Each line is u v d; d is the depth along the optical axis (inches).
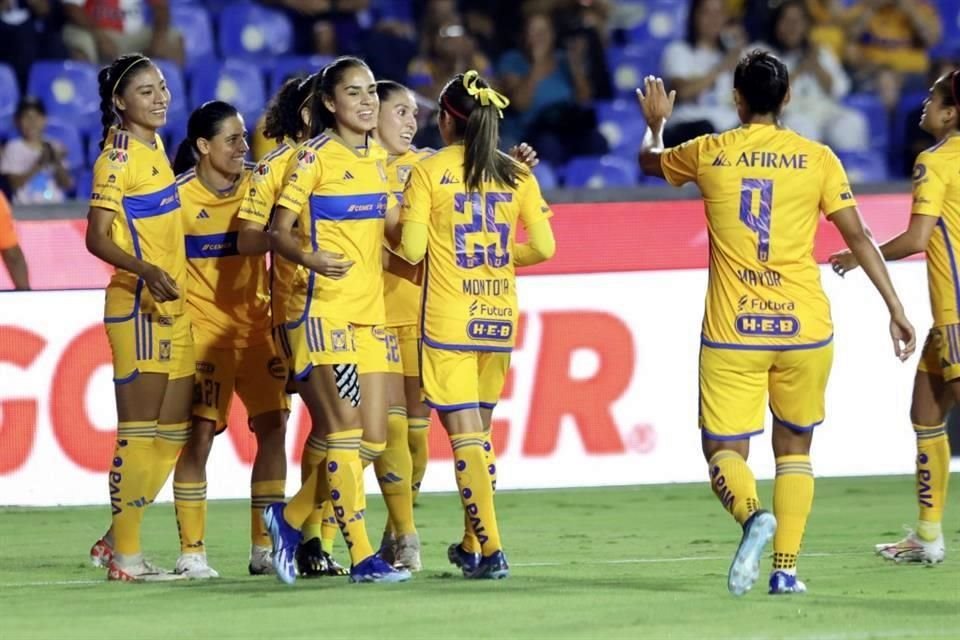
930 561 978.7
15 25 1918.1
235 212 959.6
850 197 828.0
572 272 1412.4
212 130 951.0
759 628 709.3
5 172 1737.2
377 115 916.0
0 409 1323.8
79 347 1339.8
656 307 1427.2
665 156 855.1
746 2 2127.2
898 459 1457.9
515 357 1402.6
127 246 906.7
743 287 819.4
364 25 2097.7
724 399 823.7
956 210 956.0
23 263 1233.4
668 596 818.2
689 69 2059.5
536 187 913.5
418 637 689.6
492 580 891.4
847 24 2162.9
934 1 2250.2
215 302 960.3
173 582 913.5
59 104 1911.9
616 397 1421.0
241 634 705.0
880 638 683.4
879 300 1453.0
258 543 958.4
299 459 1360.7
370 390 889.5
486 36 2059.5
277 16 2092.8
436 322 884.6
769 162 817.5
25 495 1327.5
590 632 698.2
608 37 2143.2
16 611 792.3
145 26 1995.6
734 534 1144.8
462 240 882.8
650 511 1277.1
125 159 900.6
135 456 919.0
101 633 714.8
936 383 984.3
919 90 2148.1
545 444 1408.7
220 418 960.3
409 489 960.3
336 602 802.2
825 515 1241.4
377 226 889.5
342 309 874.8
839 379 1450.5
